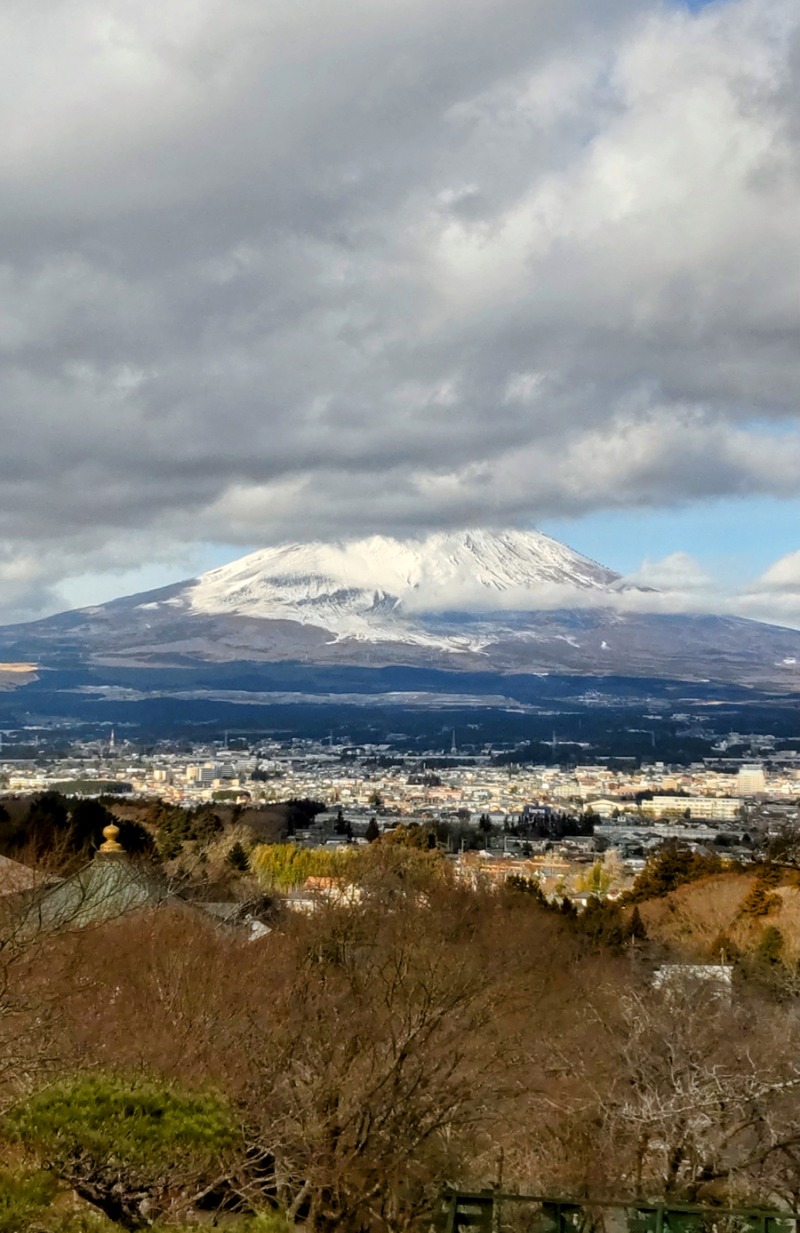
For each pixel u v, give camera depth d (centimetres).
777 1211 1638
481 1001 2594
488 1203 1666
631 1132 2508
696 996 3166
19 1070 1781
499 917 4709
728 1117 2530
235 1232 1417
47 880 2525
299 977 2562
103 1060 1911
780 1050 2844
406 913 3281
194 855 6294
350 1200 1917
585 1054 2812
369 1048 2180
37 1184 1391
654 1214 1650
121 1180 1504
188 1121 1570
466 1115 2144
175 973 2477
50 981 2108
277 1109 1984
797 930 6431
